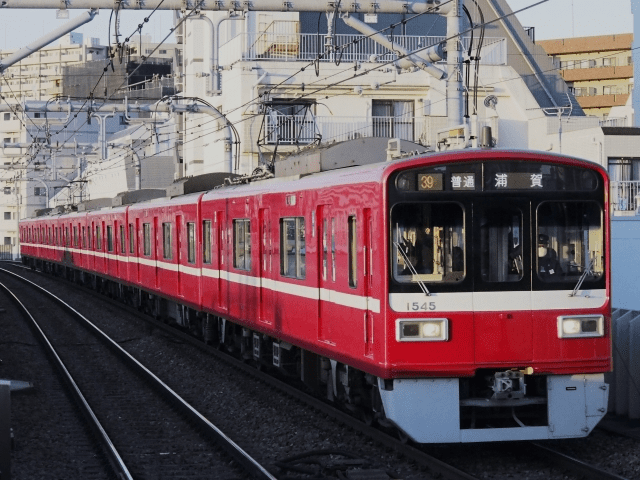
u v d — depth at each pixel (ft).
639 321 35.60
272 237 43.21
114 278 91.15
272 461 30.89
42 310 89.61
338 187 34.32
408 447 30.76
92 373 51.83
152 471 30.17
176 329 68.85
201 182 64.44
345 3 52.19
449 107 48.32
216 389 45.52
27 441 34.86
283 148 95.14
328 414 37.50
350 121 97.60
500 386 30.17
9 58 53.36
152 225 73.05
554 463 29.66
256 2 52.01
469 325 30.09
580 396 30.78
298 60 97.40
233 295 50.80
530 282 30.45
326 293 36.17
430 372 29.84
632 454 29.91
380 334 30.25
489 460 30.53
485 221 30.40
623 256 65.41
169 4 51.44
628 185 82.38
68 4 50.70
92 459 32.30
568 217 30.86
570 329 30.60
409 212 30.09
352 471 28.04
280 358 44.52
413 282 29.94
